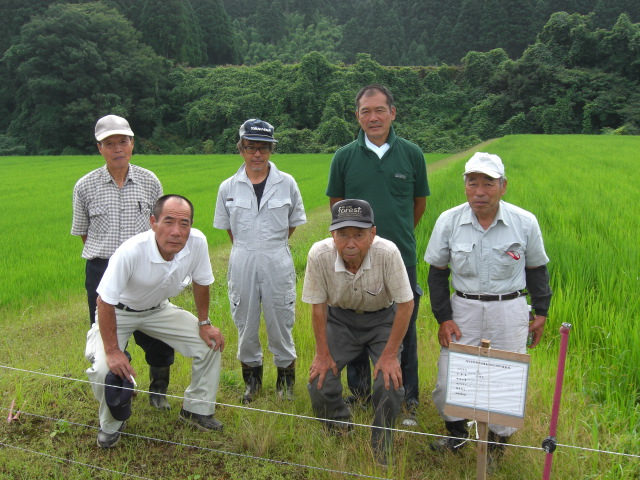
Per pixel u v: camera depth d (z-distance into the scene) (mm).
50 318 6164
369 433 3576
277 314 4141
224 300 6477
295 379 4477
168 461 3412
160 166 31766
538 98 65812
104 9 65562
